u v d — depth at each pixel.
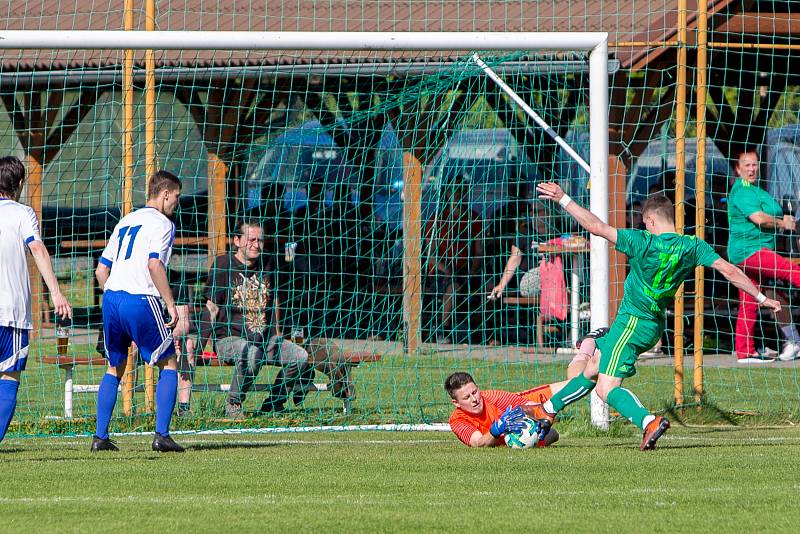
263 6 53.97
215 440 31.55
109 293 27.56
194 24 52.38
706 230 60.81
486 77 49.72
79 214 69.38
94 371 49.06
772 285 47.94
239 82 58.47
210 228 51.06
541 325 54.16
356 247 63.28
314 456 26.83
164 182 28.22
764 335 54.50
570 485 21.80
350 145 62.84
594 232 26.31
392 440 31.22
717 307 58.50
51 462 25.72
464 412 29.22
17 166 26.12
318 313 58.59
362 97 60.38
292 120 64.00
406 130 53.34
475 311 54.88
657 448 27.95
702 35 37.31
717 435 31.67
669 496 20.36
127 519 18.33
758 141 62.78
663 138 62.38
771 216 46.84
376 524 17.77
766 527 17.48
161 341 27.62
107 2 53.81
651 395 38.94
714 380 43.38
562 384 29.84
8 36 31.80
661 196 27.03
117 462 25.70
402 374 46.38
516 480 22.50
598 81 33.09
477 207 60.91
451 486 21.78
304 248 63.12
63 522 18.09
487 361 49.84
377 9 53.97
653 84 50.53
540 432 28.22
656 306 26.61
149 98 36.34
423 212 58.66
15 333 25.41
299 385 37.44
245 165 60.50
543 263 54.50
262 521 18.08
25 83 53.66
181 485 22.06
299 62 48.53
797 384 42.19
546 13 51.47
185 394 36.44
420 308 53.00
